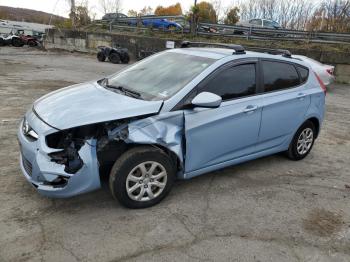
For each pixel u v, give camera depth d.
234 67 4.24
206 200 3.99
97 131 3.52
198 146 3.90
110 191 3.93
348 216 3.89
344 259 3.15
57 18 38.03
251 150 4.58
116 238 3.19
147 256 2.98
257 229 3.50
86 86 4.34
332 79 13.31
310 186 4.57
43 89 10.34
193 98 3.80
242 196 4.15
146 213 3.63
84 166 3.30
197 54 4.46
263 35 21.33
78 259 2.88
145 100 3.73
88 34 28.72
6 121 6.46
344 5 30.17
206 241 3.25
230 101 4.13
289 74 4.96
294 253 3.18
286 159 5.46
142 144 3.61
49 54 27.36
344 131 7.42
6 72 14.23
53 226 3.30
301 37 19.62
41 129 3.36
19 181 4.09
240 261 3.01
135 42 25.16
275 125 4.73
